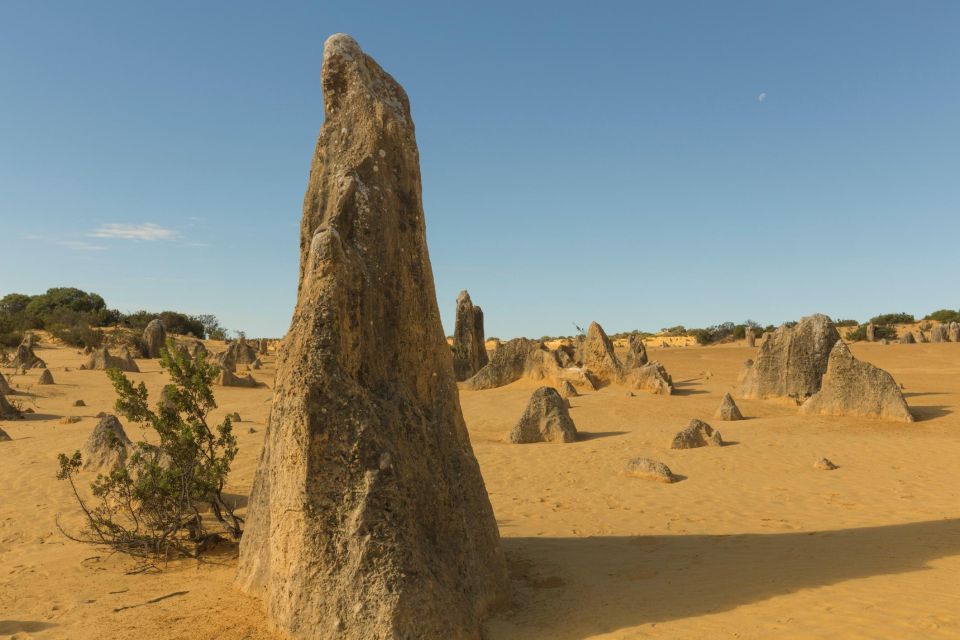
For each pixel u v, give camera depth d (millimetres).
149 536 9125
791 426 19062
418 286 7059
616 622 5840
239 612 6461
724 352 57688
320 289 6082
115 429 14188
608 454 16062
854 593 6074
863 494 11898
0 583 7750
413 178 7215
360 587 5398
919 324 84812
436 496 6238
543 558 8328
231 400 27547
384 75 7625
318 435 5758
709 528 9859
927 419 19531
